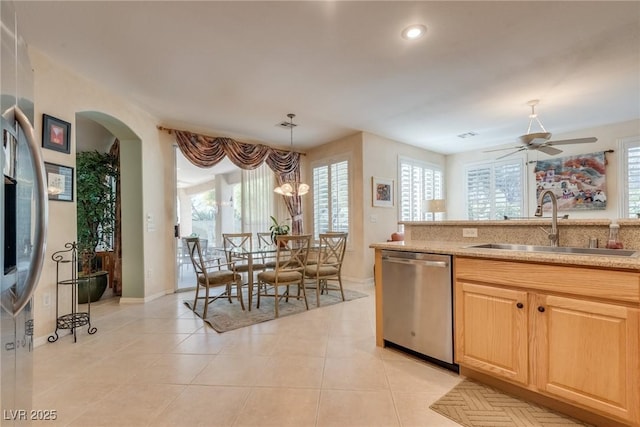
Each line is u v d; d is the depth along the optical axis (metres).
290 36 2.42
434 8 2.12
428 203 5.81
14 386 1.04
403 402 1.77
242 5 2.06
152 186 4.23
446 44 2.57
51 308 2.72
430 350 2.21
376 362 2.28
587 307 1.51
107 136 4.73
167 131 4.53
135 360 2.32
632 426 1.39
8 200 0.99
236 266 4.20
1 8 0.94
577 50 2.69
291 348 2.53
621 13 2.19
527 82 3.32
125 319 3.31
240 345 2.60
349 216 5.38
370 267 5.23
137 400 1.80
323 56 2.73
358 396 1.84
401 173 5.85
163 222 4.46
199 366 2.22
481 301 1.91
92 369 2.18
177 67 2.89
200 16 2.16
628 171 4.73
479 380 2.00
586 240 2.03
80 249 4.13
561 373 1.59
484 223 2.49
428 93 3.58
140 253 4.02
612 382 1.44
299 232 5.92
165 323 3.18
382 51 2.66
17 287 1.04
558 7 2.12
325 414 1.67
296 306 3.79
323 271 3.93
